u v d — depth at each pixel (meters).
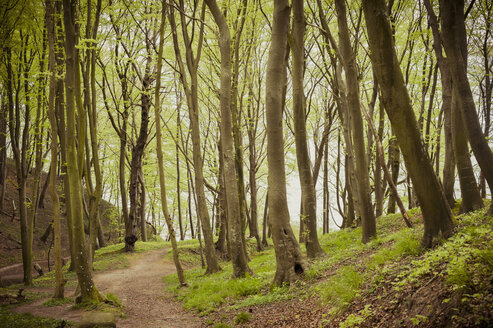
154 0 18.38
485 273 4.10
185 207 37.59
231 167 13.48
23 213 15.72
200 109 25.81
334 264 9.93
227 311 8.91
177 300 12.07
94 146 12.85
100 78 22.31
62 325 7.30
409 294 4.78
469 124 7.66
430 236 6.65
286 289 8.95
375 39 6.08
